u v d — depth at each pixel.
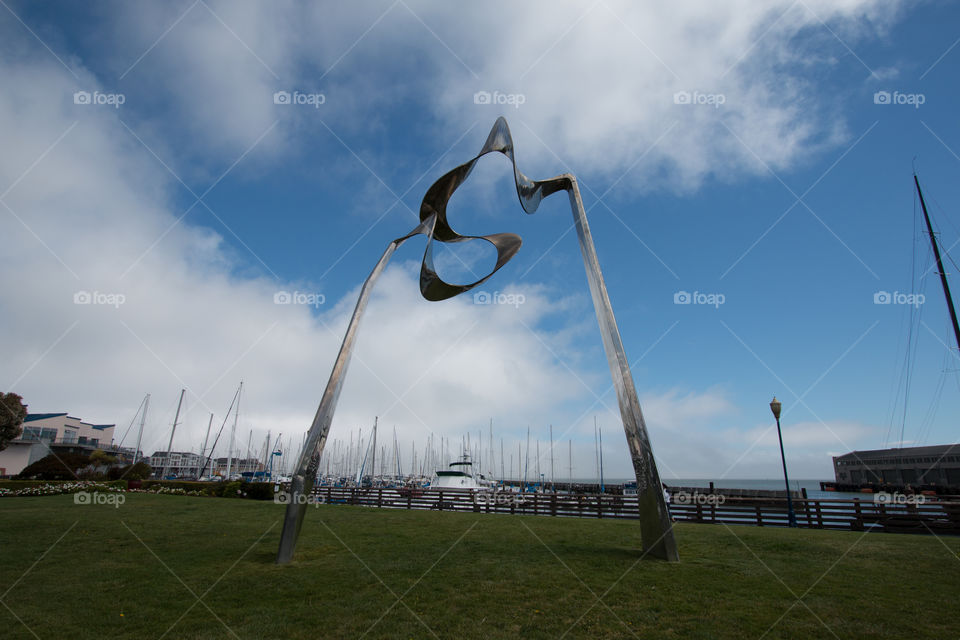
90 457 49.53
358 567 9.48
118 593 7.79
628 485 46.59
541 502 21.30
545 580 8.59
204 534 13.14
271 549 11.16
